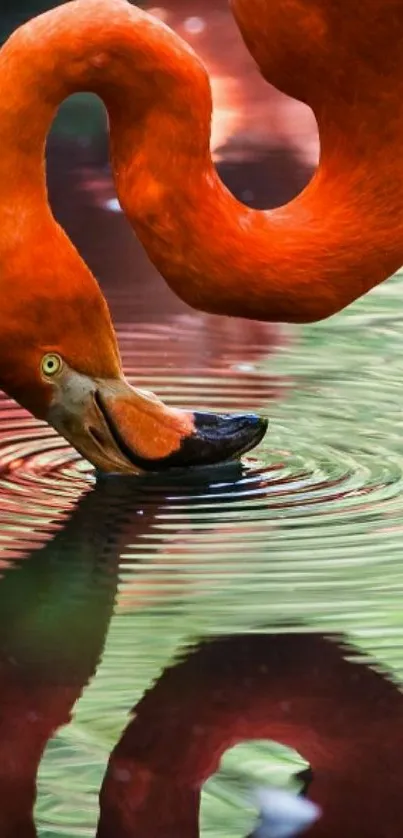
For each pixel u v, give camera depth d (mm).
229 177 13891
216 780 5215
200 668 5863
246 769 5273
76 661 5949
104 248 12078
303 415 8570
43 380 6738
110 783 5180
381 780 5203
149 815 4992
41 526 7066
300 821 4965
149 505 7258
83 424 7062
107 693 5746
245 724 5539
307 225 6047
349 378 9203
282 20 5895
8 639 6133
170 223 5953
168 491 7398
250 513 7191
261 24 5957
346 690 5727
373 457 7957
